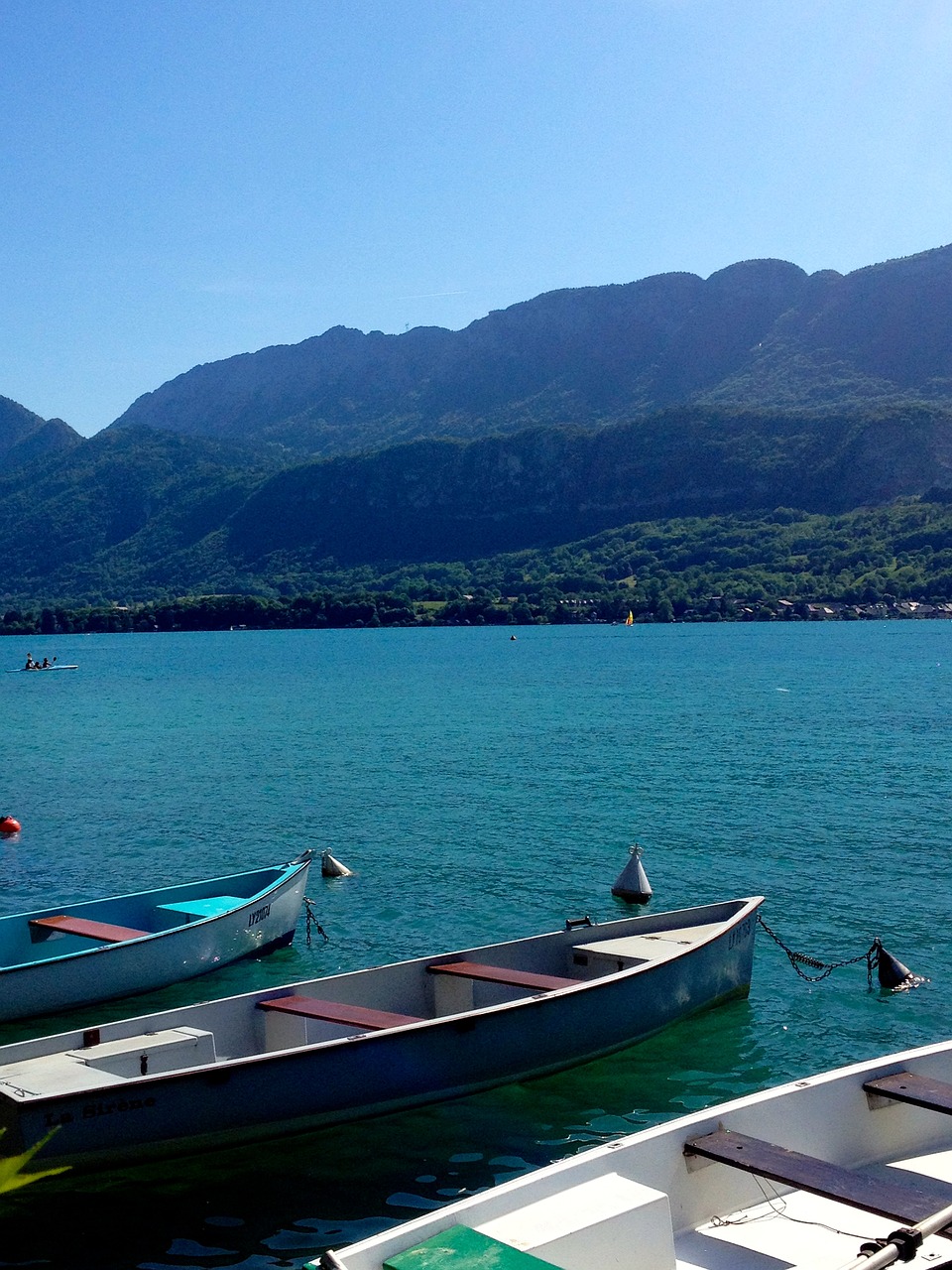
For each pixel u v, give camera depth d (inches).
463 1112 589.6
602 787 1622.8
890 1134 478.9
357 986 653.9
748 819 1381.6
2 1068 538.9
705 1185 427.8
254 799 1585.9
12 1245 478.0
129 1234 485.1
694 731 2314.2
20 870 1196.5
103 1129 494.9
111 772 1893.5
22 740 2405.3
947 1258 380.8
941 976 810.2
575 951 730.8
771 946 880.9
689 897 1031.0
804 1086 457.4
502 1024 597.6
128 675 4881.9
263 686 3976.4
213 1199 512.4
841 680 3868.1
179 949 804.6
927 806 1460.4
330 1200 511.2
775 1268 396.5
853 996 768.3
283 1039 624.4
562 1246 364.2
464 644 7736.2
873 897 1023.6
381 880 1105.4
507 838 1285.7
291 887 916.0
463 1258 340.5
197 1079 514.0
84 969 754.2
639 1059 660.7
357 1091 555.2
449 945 905.5
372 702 3159.5
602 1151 403.2
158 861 1226.0
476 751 2039.9
